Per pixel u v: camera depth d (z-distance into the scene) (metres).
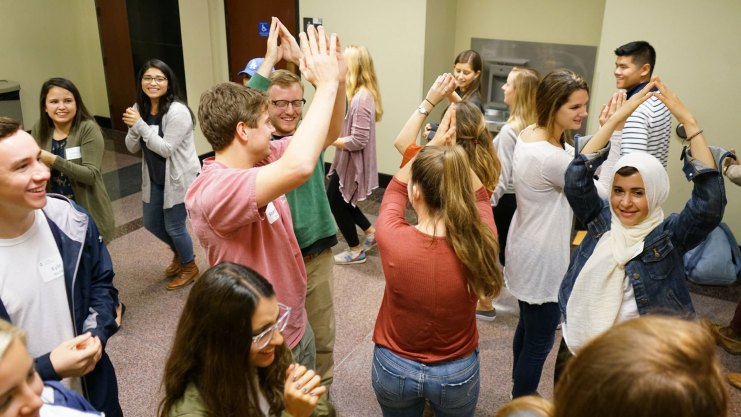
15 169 1.32
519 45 4.76
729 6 3.42
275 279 1.68
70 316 1.53
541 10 4.60
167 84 3.29
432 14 4.64
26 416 0.91
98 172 2.96
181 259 3.56
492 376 2.77
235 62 5.83
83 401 1.19
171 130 3.28
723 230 3.17
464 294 1.57
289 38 2.03
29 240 1.43
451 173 1.52
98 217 3.00
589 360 0.61
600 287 1.67
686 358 0.57
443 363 1.67
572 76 2.08
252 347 1.09
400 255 1.56
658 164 1.55
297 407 1.19
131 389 2.64
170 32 5.64
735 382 2.62
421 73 4.75
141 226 4.52
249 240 1.56
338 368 2.83
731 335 2.92
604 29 3.85
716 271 3.09
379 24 4.80
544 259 2.15
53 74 6.49
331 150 5.50
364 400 2.61
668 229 1.58
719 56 3.53
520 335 2.41
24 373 0.89
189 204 1.47
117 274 3.75
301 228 2.08
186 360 1.09
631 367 0.57
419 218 1.63
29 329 1.45
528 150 2.14
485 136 2.32
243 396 1.09
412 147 2.08
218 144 1.51
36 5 6.14
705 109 3.68
